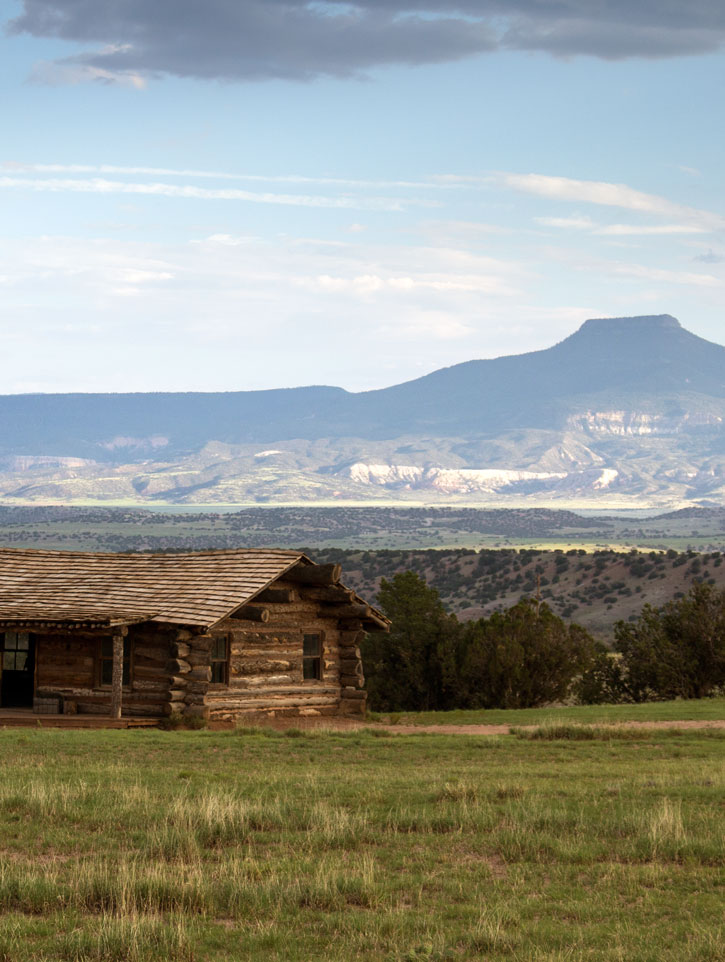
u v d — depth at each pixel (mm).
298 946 12484
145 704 42281
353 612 45906
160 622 41375
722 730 38781
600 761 30562
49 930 12930
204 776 25031
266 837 17906
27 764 27625
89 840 17531
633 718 45562
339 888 14586
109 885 14289
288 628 45031
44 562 50312
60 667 43688
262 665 44031
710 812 19500
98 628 41312
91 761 29203
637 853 16625
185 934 12602
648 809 19797
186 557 48188
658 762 29797
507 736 37031
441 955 12055
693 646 64438
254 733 37281
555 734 36906
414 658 65812
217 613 41438
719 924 13000
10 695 45312
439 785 22922
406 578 68125
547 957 11852
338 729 38906
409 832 18422
